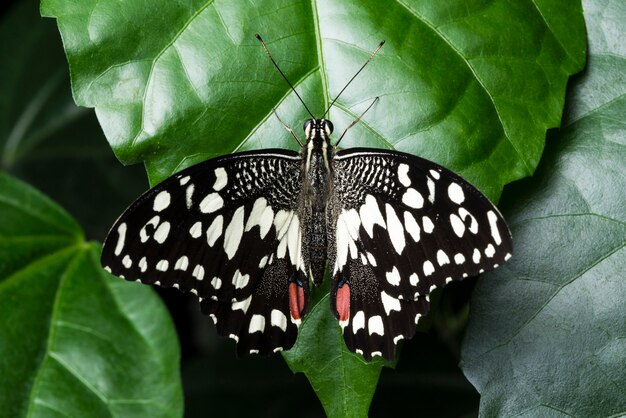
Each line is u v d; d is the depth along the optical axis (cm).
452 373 53
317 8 46
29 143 56
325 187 46
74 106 56
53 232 50
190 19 45
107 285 50
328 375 45
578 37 46
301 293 46
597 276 46
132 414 49
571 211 46
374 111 45
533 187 47
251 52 45
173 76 45
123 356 49
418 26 46
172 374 49
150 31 45
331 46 46
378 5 46
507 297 47
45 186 56
